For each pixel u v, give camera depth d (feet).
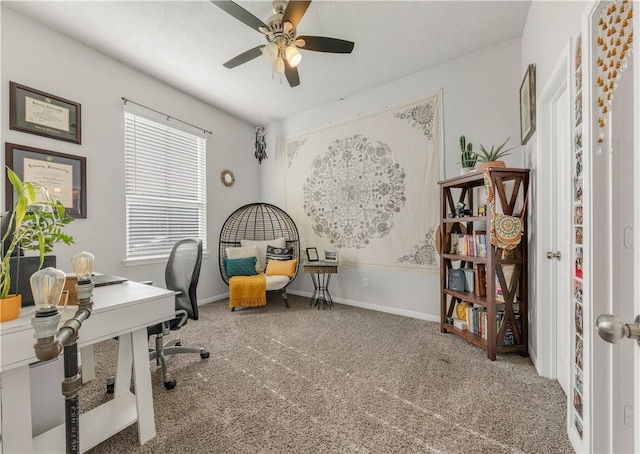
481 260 7.18
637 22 2.01
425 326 9.19
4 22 6.88
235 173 13.74
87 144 8.42
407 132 10.21
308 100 12.09
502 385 5.70
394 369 6.38
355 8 6.89
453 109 9.20
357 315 10.39
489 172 6.75
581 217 3.92
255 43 8.17
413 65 9.48
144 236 10.07
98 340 3.61
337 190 12.18
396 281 10.57
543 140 6.05
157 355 6.11
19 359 2.98
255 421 4.67
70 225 8.06
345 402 5.18
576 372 4.04
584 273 3.25
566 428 4.44
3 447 3.07
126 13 7.06
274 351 7.35
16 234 3.19
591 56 3.12
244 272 11.72
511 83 8.22
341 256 12.10
